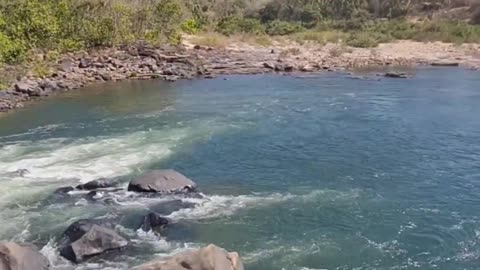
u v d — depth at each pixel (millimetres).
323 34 60250
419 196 14977
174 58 42438
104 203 14250
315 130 22391
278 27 67062
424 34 55812
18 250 10477
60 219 13398
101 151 19344
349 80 35625
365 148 19688
